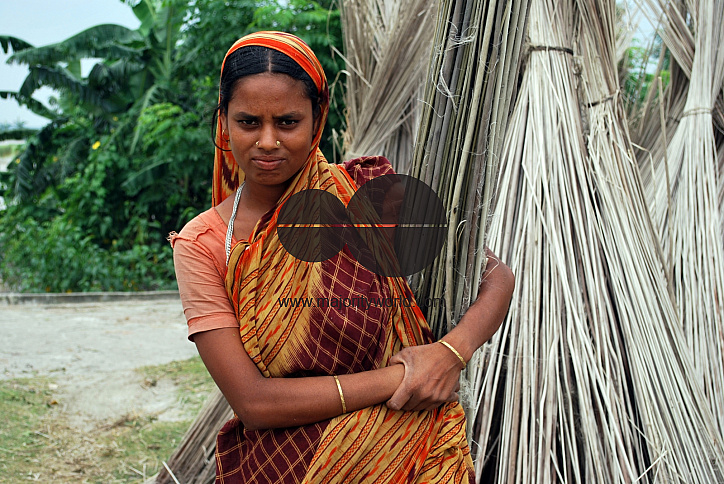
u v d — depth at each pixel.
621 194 1.85
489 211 1.14
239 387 0.92
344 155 2.77
